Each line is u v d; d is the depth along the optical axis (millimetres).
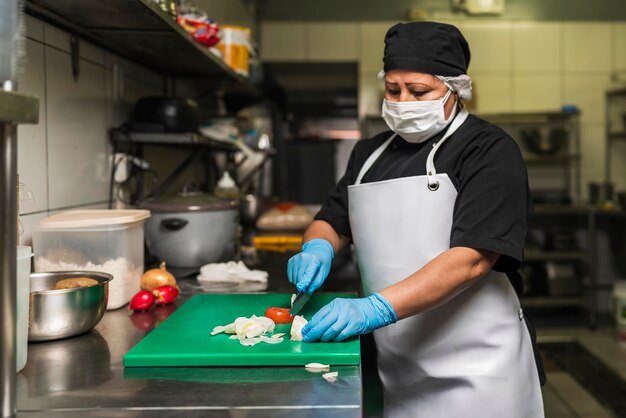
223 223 1766
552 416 2641
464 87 1254
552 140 4254
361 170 1435
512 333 1291
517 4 4461
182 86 2592
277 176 4215
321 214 1516
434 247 1253
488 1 4355
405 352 1324
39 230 1247
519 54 4492
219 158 3309
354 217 1372
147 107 1796
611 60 4488
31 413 771
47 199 1411
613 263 4566
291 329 1027
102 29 1519
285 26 4449
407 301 1034
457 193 1230
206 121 2707
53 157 1439
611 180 4523
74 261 1277
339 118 4375
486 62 4500
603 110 4504
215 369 929
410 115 1231
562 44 4484
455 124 1287
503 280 1295
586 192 4543
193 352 949
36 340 1058
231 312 1229
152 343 1004
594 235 4223
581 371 3195
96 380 884
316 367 919
